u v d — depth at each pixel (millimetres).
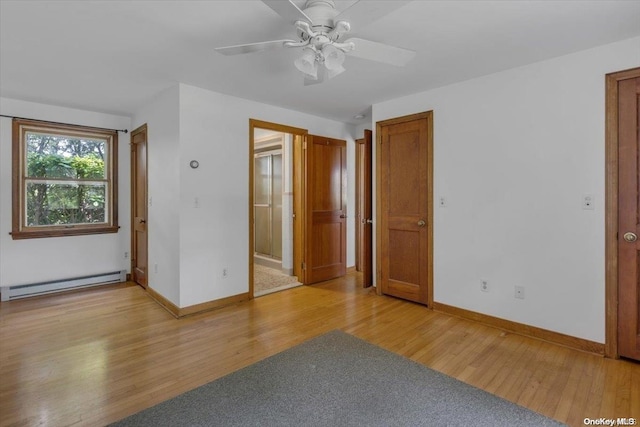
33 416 1750
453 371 2219
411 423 1712
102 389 2004
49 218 4012
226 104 3516
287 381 2096
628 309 2328
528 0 1824
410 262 3629
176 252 3248
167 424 1701
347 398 1923
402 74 2932
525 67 2730
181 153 3184
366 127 5016
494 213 2938
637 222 2285
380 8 1559
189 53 2516
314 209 4445
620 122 2326
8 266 3707
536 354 2447
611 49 2342
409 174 3588
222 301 3523
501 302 2920
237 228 3654
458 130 3156
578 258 2508
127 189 4527
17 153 3715
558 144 2578
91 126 4199
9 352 2471
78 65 2740
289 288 4227
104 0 1828
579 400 1896
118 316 3225
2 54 2529
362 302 3664
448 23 2070
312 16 1740
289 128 4137
